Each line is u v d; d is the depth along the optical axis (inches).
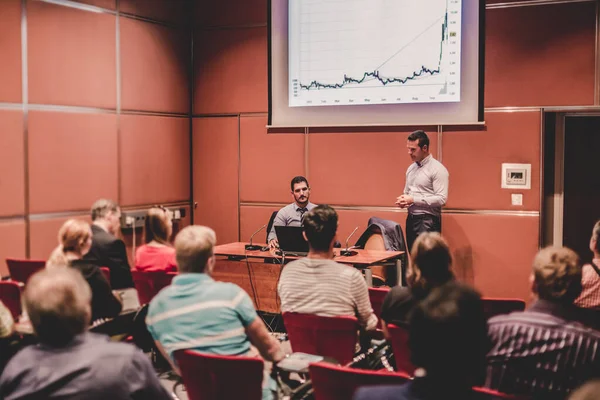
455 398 54.1
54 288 68.6
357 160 247.0
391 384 79.9
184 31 271.0
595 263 117.6
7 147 199.8
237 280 195.5
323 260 118.6
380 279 196.5
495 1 223.5
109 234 162.9
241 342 99.3
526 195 223.8
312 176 255.0
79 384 67.5
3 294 140.7
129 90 243.4
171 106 265.0
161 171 260.7
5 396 69.2
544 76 219.0
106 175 234.7
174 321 97.8
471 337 53.6
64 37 216.5
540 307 82.6
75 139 221.9
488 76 225.9
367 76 241.1
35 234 209.3
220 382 92.0
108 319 132.7
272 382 104.4
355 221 248.8
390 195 242.7
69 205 220.5
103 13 231.1
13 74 200.5
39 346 70.0
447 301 54.7
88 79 226.2
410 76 234.8
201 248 100.0
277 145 260.5
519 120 223.0
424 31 231.1
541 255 84.3
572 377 79.0
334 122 248.1
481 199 229.6
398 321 109.5
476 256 231.1
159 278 148.6
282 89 255.1
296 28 250.2
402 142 239.6
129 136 244.2
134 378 69.3
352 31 241.6
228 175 270.7
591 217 227.0
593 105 213.9
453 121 230.7
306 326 115.3
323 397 87.0
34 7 205.9
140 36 247.8
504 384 81.6
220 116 270.7
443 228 235.3
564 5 215.2
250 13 262.4
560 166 226.7
